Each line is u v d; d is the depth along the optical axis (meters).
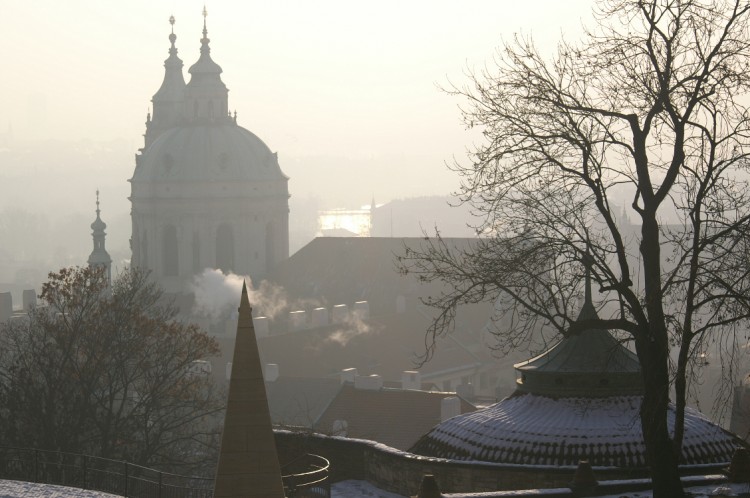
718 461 71.69
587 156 58.44
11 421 114.69
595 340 75.44
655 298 56.31
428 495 54.78
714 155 55.88
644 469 67.06
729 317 54.91
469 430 75.44
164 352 126.00
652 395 56.97
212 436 129.00
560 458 70.44
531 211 60.34
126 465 84.75
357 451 73.19
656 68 57.00
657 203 57.19
